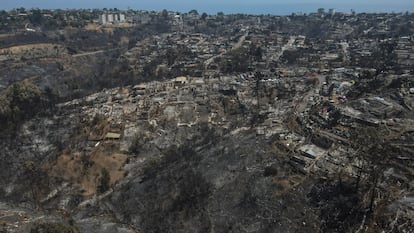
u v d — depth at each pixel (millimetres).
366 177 81875
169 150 122938
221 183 97562
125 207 99812
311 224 77438
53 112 149375
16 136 134500
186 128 134125
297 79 170250
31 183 114250
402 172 80625
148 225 91438
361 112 113500
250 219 83875
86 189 110000
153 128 135125
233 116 140250
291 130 114875
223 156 108812
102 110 148875
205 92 163125
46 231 77938
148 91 169750
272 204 84875
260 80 171000
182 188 99438
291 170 92625
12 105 144875
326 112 120625
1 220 95562
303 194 84562
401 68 167625
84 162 119688
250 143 110312
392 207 72688
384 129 97750
